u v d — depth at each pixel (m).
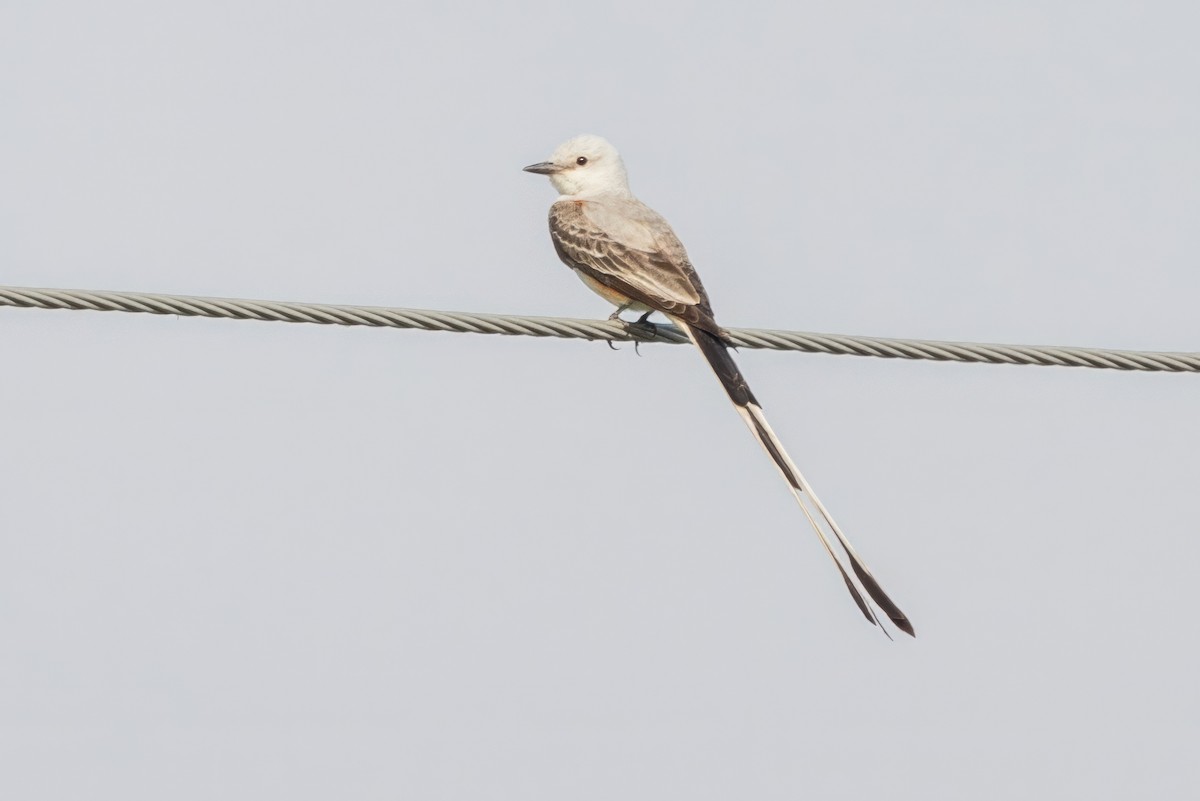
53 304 10.37
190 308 10.51
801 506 11.59
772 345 11.75
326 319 10.76
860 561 11.30
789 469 11.77
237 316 10.60
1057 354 11.29
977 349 11.33
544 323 11.46
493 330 11.27
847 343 11.46
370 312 10.87
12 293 10.31
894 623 11.04
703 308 12.70
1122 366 11.33
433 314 11.00
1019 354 11.31
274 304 10.66
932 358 11.37
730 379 12.03
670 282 12.98
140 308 10.45
